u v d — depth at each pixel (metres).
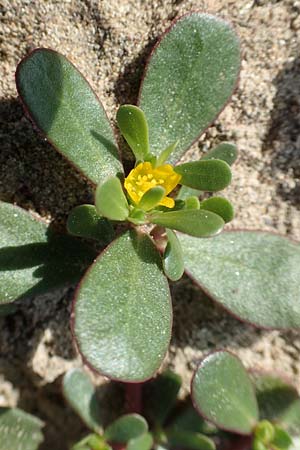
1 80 0.07
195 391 0.07
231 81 0.07
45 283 0.07
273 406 0.08
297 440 0.08
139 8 0.07
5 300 0.07
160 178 0.07
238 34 0.08
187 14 0.07
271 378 0.08
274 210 0.08
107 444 0.07
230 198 0.08
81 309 0.06
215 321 0.08
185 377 0.08
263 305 0.07
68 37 0.07
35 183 0.08
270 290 0.07
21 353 0.08
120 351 0.06
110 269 0.06
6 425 0.07
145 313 0.06
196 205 0.07
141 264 0.07
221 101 0.07
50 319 0.08
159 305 0.06
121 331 0.06
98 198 0.06
